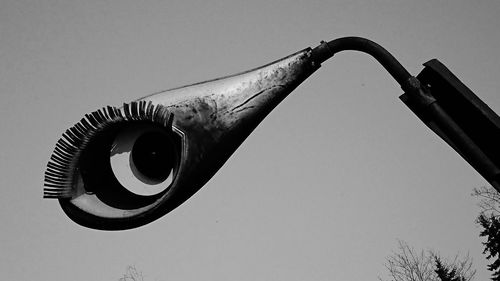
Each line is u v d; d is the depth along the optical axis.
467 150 2.08
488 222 25.16
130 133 1.92
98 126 1.84
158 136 1.93
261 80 2.15
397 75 2.26
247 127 2.07
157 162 1.91
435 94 2.18
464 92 2.12
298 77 2.21
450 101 2.15
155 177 1.92
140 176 1.91
